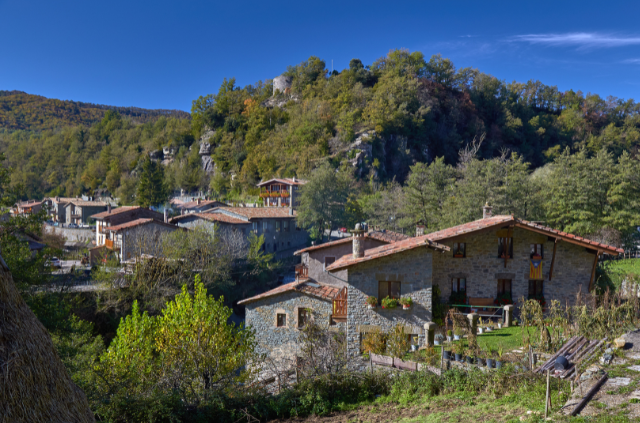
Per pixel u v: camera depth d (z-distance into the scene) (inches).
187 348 597.0
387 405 522.6
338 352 672.4
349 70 5162.4
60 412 188.1
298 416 531.2
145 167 3659.0
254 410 535.5
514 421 365.7
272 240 2331.4
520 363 506.0
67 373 206.1
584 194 1403.8
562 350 512.1
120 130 6441.9
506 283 831.1
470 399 472.7
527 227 772.6
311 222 2519.7
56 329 813.9
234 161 4576.8
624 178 1402.6
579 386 385.1
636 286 800.9
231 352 631.2
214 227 1780.3
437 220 1742.1
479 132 4872.0
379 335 717.9
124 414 495.2
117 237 1833.2
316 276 1043.3
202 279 1450.5
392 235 1115.3
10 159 5964.6
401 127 4407.0
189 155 5093.5
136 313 650.8
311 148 3986.2
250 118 4854.8
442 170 1900.8
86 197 5123.0
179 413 514.3
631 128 5007.4
